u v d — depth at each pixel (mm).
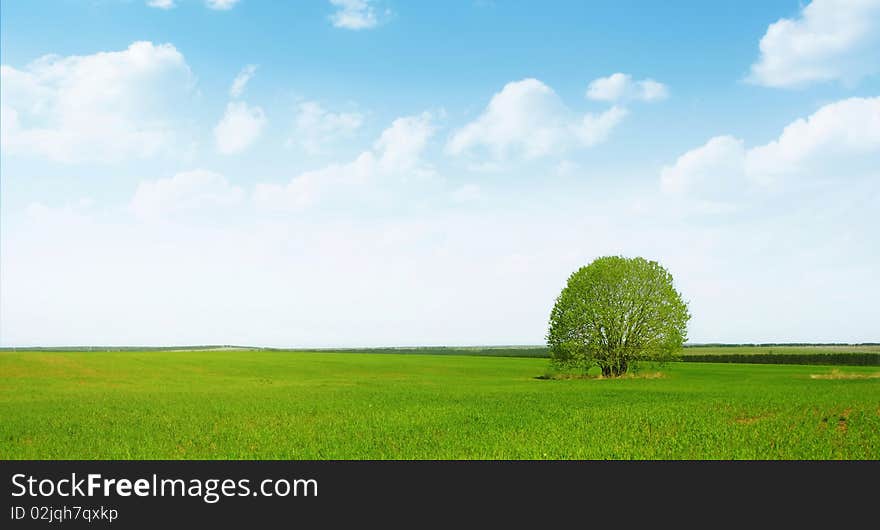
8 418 29969
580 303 68375
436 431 25000
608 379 66000
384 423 27406
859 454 19922
